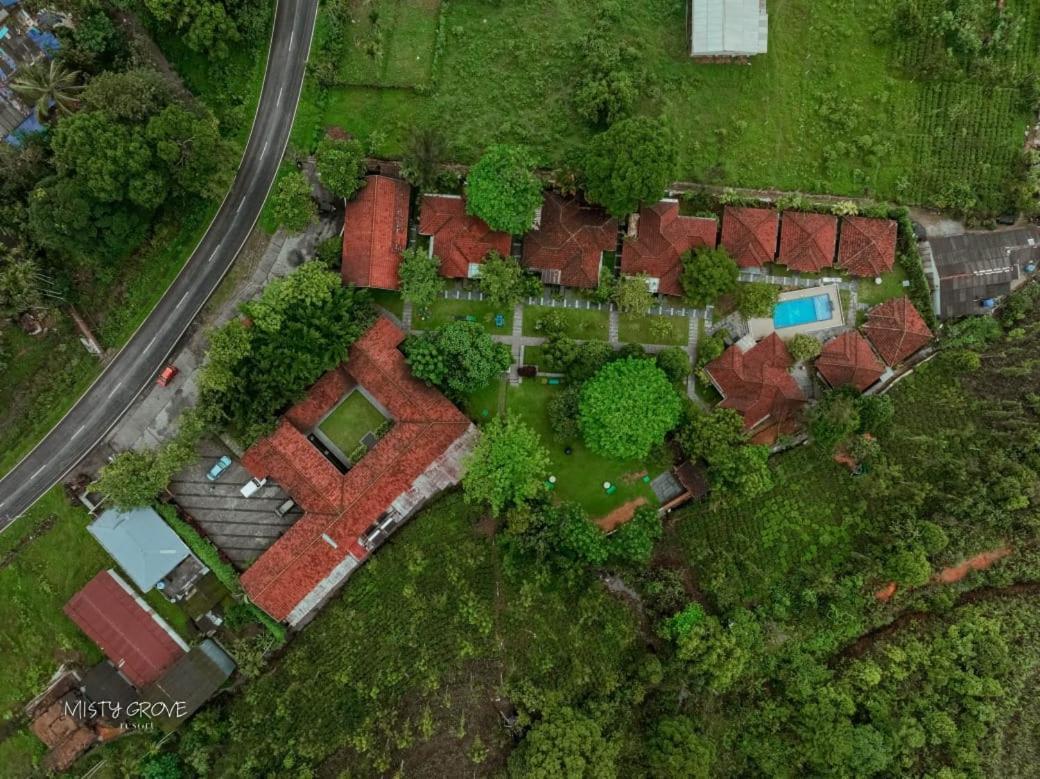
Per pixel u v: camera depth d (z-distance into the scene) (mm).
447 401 54562
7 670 53875
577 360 55625
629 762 51312
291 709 53062
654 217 55656
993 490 55188
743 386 55625
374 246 53719
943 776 51469
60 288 53125
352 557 54688
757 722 53594
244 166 56125
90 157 46062
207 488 55312
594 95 55094
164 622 54281
